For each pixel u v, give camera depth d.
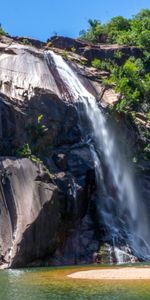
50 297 18.55
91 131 44.16
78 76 51.53
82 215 38.28
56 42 63.75
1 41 52.00
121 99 51.84
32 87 41.62
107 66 59.41
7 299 18.25
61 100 42.50
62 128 41.53
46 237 32.53
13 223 31.47
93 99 47.62
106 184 42.06
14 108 37.72
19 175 33.25
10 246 30.66
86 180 39.06
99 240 37.41
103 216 39.75
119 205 42.19
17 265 30.23
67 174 38.06
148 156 48.19
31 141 38.41
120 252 36.62
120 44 70.75
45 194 32.97
